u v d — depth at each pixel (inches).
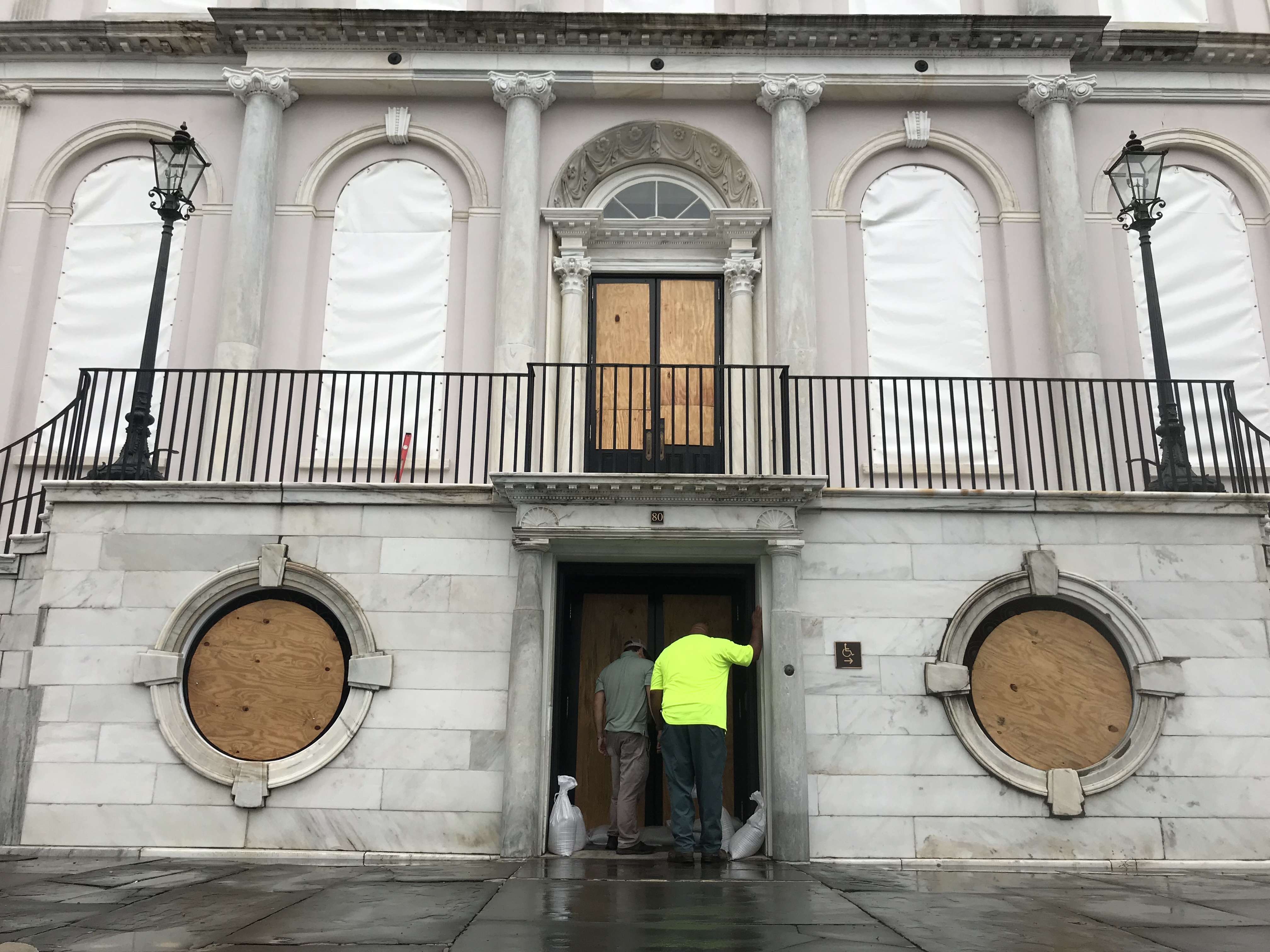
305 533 343.3
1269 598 335.6
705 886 251.0
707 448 454.9
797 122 467.2
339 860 312.0
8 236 471.2
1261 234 476.7
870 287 466.6
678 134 483.2
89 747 325.4
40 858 310.7
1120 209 472.4
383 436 447.5
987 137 481.1
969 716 327.3
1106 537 341.4
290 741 328.2
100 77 487.2
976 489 353.7
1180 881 279.0
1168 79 486.0
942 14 486.3
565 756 370.9
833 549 342.3
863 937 179.2
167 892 235.8
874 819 320.5
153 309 374.0
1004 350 457.1
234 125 483.8
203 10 505.0
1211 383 386.3
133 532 342.3
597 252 481.4
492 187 473.7
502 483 335.3
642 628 386.0
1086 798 320.2
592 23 468.1
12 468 446.6
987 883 267.7
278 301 459.2
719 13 476.1
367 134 480.1
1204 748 323.9
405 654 334.0
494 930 183.8
